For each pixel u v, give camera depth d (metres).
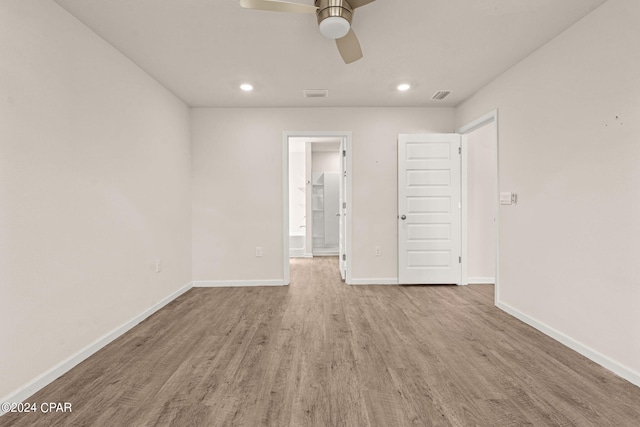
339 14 1.96
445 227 4.29
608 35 2.07
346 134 4.30
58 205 2.06
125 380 1.97
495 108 3.35
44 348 1.94
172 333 2.71
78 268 2.23
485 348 2.39
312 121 4.29
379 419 1.60
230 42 2.60
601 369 2.08
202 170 4.26
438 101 4.10
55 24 2.04
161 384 1.92
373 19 2.30
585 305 2.27
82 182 2.28
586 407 1.68
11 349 1.73
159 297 3.38
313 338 2.59
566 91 2.42
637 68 1.90
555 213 2.55
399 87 3.60
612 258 2.06
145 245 3.12
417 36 2.53
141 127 3.06
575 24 2.33
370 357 2.25
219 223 4.29
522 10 2.19
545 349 2.37
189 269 4.18
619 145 2.01
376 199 4.33
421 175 4.28
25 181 1.83
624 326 1.98
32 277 1.87
